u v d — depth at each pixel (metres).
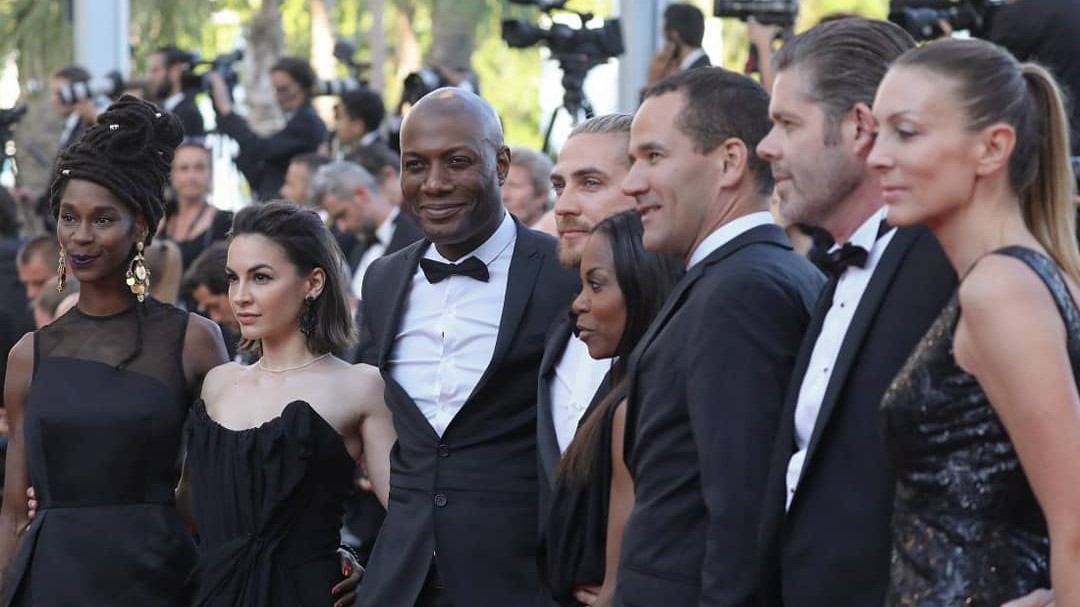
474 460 4.10
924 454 2.60
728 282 3.11
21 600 4.18
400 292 4.27
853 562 2.82
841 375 2.86
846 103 2.94
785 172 3.00
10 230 8.48
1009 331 2.45
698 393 3.05
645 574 3.18
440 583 4.08
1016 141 2.60
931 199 2.61
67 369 4.23
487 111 4.17
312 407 4.19
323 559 4.18
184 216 7.91
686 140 3.29
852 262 2.93
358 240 7.44
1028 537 2.55
